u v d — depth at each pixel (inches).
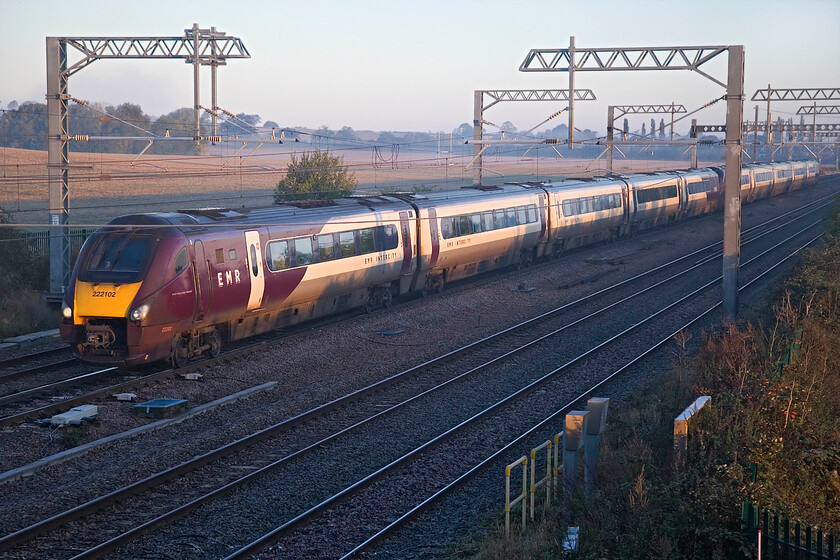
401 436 1784.0
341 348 2600.9
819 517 1370.6
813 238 5506.9
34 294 3122.5
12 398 1926.7
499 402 2014.0
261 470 1526.8
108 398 1989.4
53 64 3083.2
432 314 3169.3
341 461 1622.8
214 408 1955.0
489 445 1745.8
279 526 1318.9
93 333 2198.6
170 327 2220.7
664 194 6131.9
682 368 2123.5
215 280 2358.5
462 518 1389.0
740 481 1295.5
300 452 1636.3
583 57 3356.3
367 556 1237.1
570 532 1237.1
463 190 4178.2
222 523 1327.5
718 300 3496.6
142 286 2165.4
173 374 2208.4
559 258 4793.3
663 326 2992.1
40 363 2374.5
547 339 2760.8
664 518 1187.9
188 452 1640.0
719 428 1501.0
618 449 1587.1
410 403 2014.0
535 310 3326.8
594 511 1255.5
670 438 1523.1
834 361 2107.5
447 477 1563.7
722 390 1829.5
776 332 2349.9
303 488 1486.2
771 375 1840.6
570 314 3225.9
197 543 1258.6
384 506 1418.6
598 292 3661.4
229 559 1184.2
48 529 1269.7
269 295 2596.0
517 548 1221.7
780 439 1486.2
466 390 2151.8
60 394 2016.5
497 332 2898.6
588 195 4955.7
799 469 1441.9
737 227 2832.2
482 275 4274.1
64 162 3147.1
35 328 2805.1
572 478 1417.3
